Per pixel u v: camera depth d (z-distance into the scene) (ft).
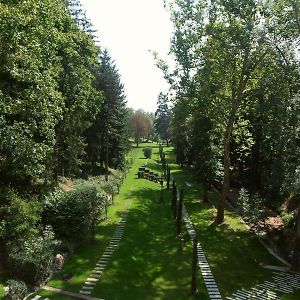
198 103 100.99
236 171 157.48
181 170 216.74
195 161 129.49
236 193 141.38
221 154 125.49
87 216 88.02
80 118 124.16
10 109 64.34
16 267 60.59
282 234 90.99
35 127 69.72
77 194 90.58
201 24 97.14
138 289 64.69
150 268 74.49
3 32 57.31
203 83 100.01
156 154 317.83
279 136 74.64
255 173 138.31
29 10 61.52
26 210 68.23
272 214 107.65
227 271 73.92
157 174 194.70
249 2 87.30
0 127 66.03
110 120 181.98
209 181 129.70
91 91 118.32
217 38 95.45
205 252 84.43
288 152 73.10
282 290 65.72
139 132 398.62
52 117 76.28
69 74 100.83
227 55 91.56
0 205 69.05
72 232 83.25
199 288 66.08
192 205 129.08
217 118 106.83
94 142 167.94
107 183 138.41
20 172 72.33
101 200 104.63
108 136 186.39
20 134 67.10
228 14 92.99
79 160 133.39
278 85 80.23
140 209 123.95
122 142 197.57
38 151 69.31
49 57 77.10
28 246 63.98
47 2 70.23
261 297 62.69
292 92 78.07
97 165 193.16
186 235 96.68
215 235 96.22
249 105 105.50
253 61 92.68
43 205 81.05
